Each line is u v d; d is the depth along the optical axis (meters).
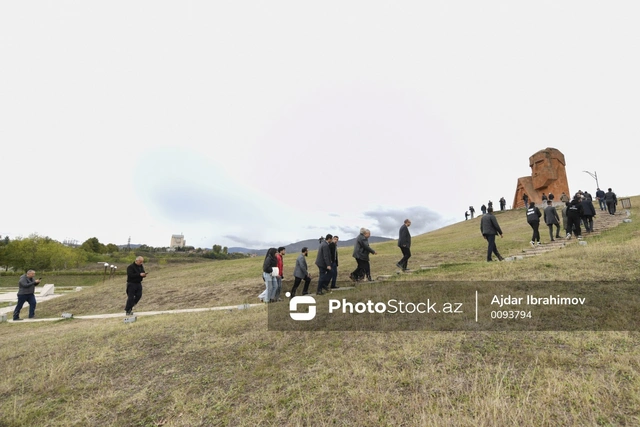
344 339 4.96
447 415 2.80
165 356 5.22
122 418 3.52
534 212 12.94
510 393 3.01
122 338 6.41
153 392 4.04
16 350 6.46
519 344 3.99
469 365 3.65
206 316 7.97
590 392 2.87
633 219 15.67
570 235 12.98
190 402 3.66
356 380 3.66
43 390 4.36
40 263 49.50
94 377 4.66
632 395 2.75
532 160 35.22
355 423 2.92
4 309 16.92
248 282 15.25
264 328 6.00
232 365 4.57
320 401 3.35
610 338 3.85
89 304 14.84
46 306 15.86
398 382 3.50
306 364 4.29
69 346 6.26
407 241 10.85
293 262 21.81
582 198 15.48
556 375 3.20
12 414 3.76
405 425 2.79
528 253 11.38
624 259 7.26
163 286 17.48
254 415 3.27
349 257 21.17
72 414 3.68
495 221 10.22
